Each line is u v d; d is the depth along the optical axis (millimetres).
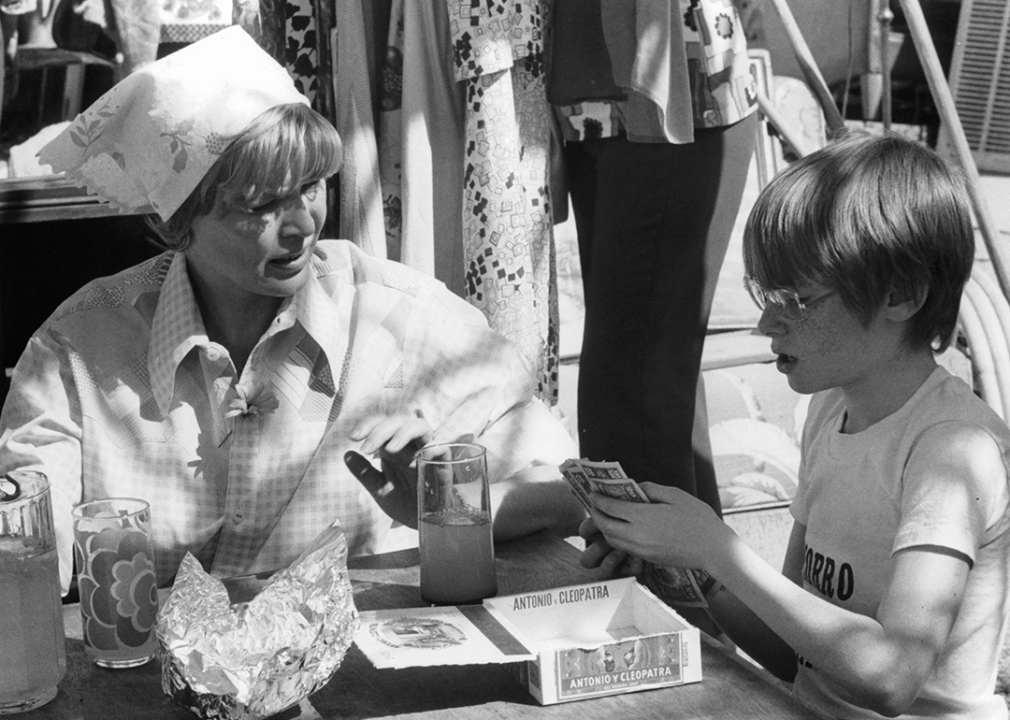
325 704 1174
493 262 2373
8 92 2336
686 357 2484
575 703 1165
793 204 1433
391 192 2488
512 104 2354
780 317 1478
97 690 1229
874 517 1507
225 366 1625
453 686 1205
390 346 1743
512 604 1308
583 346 2578
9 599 1160
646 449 2492
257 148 1472
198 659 1131
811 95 3482
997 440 1439
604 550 1498
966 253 1469
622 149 2418
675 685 1193
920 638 1312
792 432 3279
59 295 2641
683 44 2244
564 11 2383
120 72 2395
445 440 1742
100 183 1604
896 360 1493
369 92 2359
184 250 1612
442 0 2377
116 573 1258
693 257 2439
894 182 1421
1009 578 1464
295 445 1662
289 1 2418
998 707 1489
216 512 1648
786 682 1649
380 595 1440
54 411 1635
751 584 1360
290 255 1556
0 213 2385
